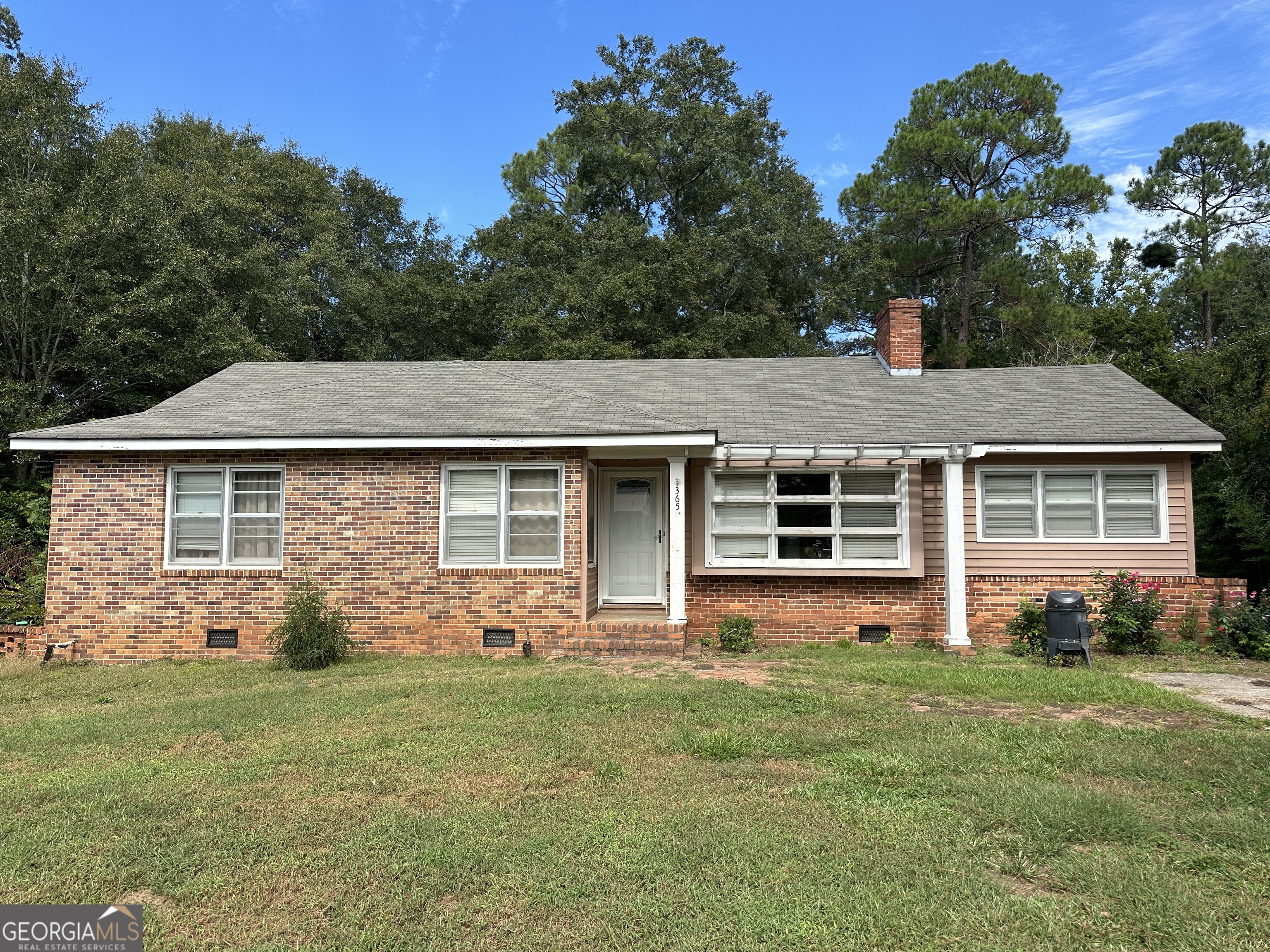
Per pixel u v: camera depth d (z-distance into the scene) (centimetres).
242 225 2581
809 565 1170
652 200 3528
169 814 485
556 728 667
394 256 3762
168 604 1117
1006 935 346
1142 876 395
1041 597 1158
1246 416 1427
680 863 412
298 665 1005
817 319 3212
